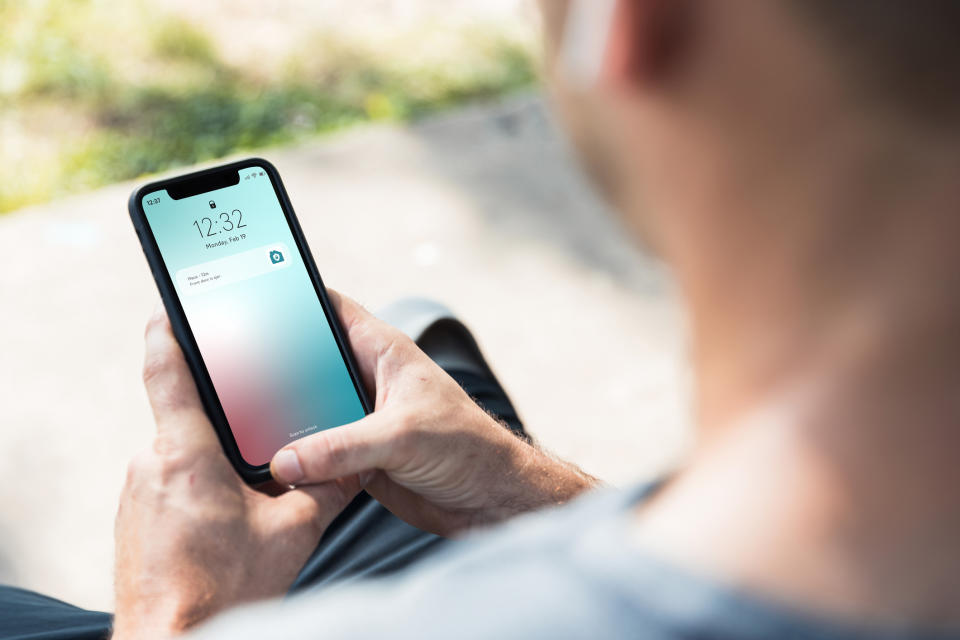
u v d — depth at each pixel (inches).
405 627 12.8
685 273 13.3
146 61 131.6
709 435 13.0
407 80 134.3
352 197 115.8
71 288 102.3
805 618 11.2
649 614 11.7
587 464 88.1
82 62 129.3
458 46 141.2
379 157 121.6
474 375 47.4
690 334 13.6
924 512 11.2
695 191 12.3
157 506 30.3
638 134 12.8
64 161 117.5
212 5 140.9
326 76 133.9
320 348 37.6
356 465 33.0
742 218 11.9
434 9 147.9
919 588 11.1
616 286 105.5
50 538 80.9
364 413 37.5
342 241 110.4
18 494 83.8
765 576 11.4
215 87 129.8
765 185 11.6
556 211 114.8
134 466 31.0
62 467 86.0
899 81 10.6
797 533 11.5
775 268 11.8
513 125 127.2
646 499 13.3
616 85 11.9
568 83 13.4
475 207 115.2
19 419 89.7
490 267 107.9
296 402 37.2
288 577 31.4
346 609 13.8
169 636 27.9
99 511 83.0
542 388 95.2
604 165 14.1
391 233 111.6
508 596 12.5
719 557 11.7
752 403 12.3
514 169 120.6
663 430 90.8
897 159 10.9
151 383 33.7
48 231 108.7
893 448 11.3
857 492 11.3
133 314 100.0
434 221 113.1
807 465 11.6
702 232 12.5
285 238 38.3
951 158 10.8
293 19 141.9
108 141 120.8
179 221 37.6
